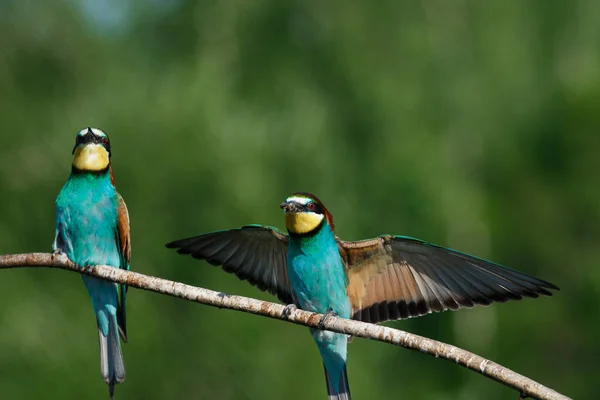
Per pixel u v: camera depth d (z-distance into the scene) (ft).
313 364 42.34
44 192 45.11
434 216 53.78
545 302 58.85
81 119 45.91
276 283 29.37
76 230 28.99
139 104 45.70
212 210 43.45
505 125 60.23
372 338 23.79
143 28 63.98
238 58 60.08
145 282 25.72
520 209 59.98
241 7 61.52
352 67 58.75
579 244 60.23
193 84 47.16
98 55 52.16
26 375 40.93
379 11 61.21
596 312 58.65
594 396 58.29
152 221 43.42
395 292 27.91
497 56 60.75
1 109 46.93
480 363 22.11
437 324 57.62
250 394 41.93
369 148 56.08
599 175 59.98
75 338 41.91
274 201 44.83
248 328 41.96
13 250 43.75
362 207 53.01
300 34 61.26
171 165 43.86
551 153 60.39
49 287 42.83
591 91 59.88
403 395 51.24
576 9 62.85
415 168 54.03
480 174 59.93
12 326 41.22
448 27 61.36
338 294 28.09
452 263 26.68
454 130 58.90
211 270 43.16
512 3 62.13
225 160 44.29
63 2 51.72
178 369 42.24
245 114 47.32
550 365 58.85
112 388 28.66
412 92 57.67
